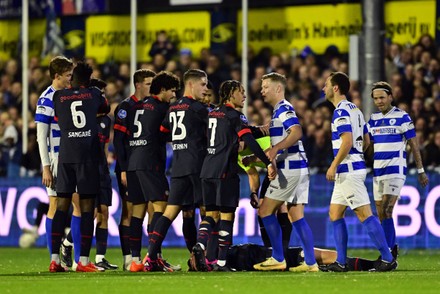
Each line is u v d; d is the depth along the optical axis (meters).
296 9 76.44
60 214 38.41
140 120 39.22
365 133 42.84
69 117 37.97
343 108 37.47
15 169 71.94
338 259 38.34
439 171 61.38
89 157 38.03
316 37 76.06
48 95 38.69
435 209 56.38
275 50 77.06
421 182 43.81
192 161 38.22
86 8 80.62
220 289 29.39
